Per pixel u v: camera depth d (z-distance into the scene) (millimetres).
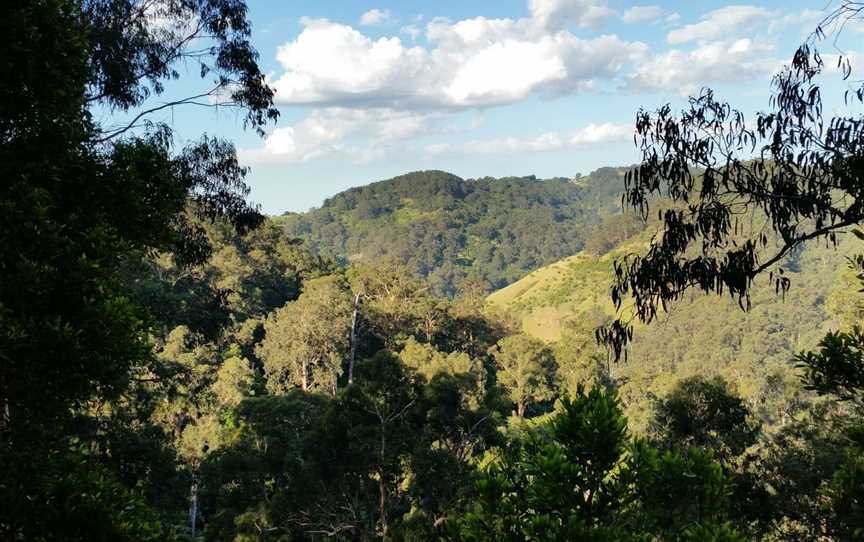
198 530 31016
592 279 193375
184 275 51719
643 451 5918
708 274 6469
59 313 5727
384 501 20844
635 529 5738
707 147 6340
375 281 70688
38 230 5645
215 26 15703
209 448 30641
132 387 20625
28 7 6480
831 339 6430
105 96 14508
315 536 21438
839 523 7438
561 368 60719
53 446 5965
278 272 79562
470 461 21875
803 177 6004
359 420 21047
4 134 6707
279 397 29969
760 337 123000
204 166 16281
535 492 5820
